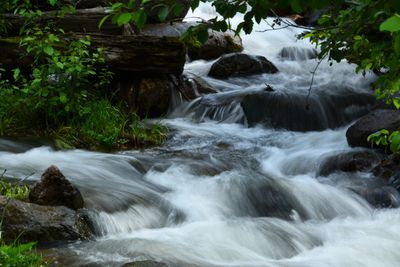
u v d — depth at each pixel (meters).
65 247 5.00
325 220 6.72
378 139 5.23
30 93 8.91
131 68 9.99
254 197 6.85
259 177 7.27
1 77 9.59
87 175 6.87
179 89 10.96
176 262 4.84
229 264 4.98
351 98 11.20
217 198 6.71
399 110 9.08
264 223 6.04
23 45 8.91
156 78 10.33
